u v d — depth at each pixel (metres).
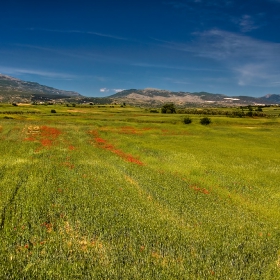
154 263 11.76
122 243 13.34
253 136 71.12
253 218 18.67
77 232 14.27
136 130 76.69
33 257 11.67
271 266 12.24
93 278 10.45
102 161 35.03
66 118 104.19
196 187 25.59
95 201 19.09
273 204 22.09
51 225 14.99
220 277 11.09
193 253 12.89
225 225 16.66
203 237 14.72
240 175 30.81
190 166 34.12
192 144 54.31
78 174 26.81
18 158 33.69
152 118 110.38
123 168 31.30
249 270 11.77
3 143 45.78
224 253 13.12
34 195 19.64
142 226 15.45
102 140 55.94
